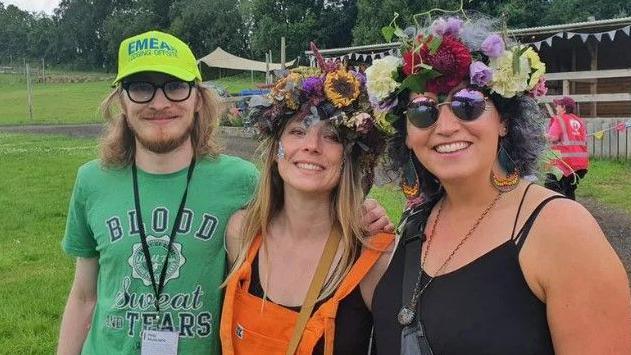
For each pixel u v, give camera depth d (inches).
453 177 82.0
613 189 448.1
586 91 660.7
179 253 106.6
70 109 1633.9
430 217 90.7
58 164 631.8
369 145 99.3
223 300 107.5
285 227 104.1
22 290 239.9
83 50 4114.2
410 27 90.0
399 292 86.6
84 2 4013.3
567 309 73.7
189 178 110.3
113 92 113.7
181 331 105.3
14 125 1256.8
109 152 111.6
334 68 101.5
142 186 109.7
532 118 85.3
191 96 109.8
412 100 85.4
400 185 96.7
